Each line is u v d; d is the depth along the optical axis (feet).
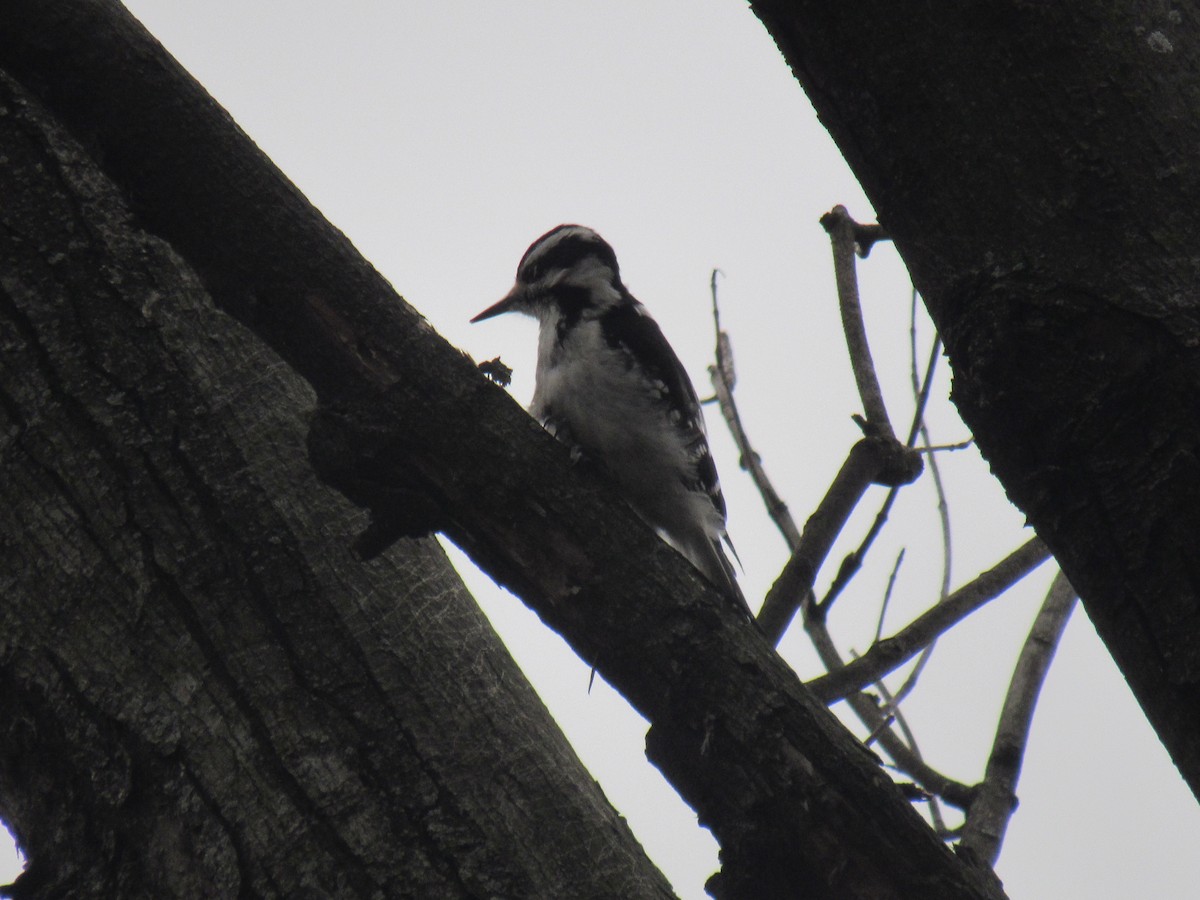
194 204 19.30
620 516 18.48
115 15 19.54
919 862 16.63
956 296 15.70
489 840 18.92
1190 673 13.87
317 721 18.93
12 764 18.92
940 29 15.96
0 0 19.03
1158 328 14.39
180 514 19.71
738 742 17.20
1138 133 15.11
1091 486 14.64
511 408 18.99
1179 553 14.01
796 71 17.43
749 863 16.92
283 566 19.83
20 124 21.39
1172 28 15.58
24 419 19.81
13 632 19.11
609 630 17.95
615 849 20.06
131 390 20.26
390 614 20.27
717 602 18.11
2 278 20.42
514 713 20.70
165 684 18.74
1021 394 15.08
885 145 16.40
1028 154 15.40
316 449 18.74
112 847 18.11
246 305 19.25
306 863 17.88
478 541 18.62
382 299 19.24
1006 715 25.62
